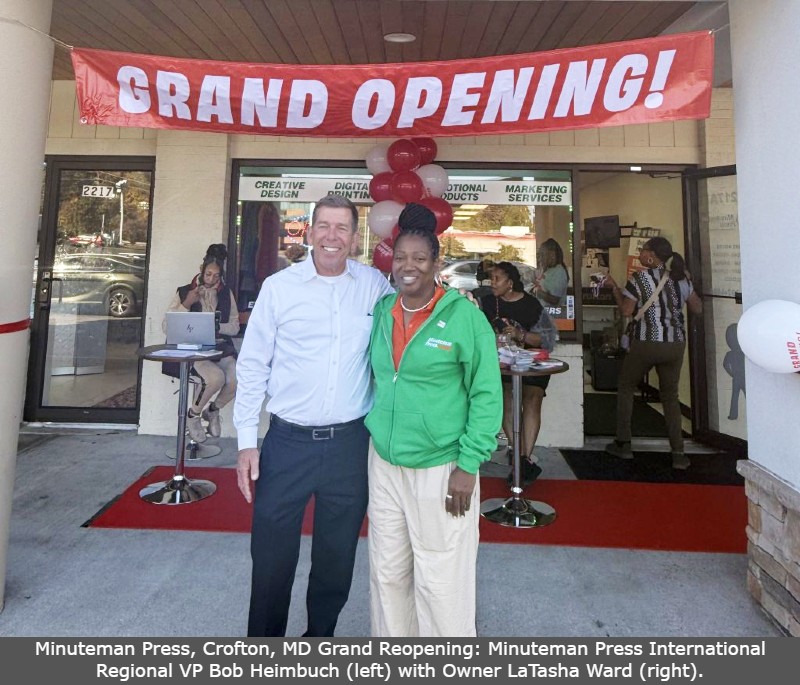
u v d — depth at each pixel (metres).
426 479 1.64
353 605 2.33
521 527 3.09
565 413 4.67
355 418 1.85
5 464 2.21
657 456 4.42
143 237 5.04
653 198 5.97
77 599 2.33
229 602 2.33
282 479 1.81
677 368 4.16
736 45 2.43
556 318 4.80
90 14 3.65
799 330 1.89
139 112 2.69
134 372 5.04
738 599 2.38
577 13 3.51
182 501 3.37
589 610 2.31
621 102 2.56
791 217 2.08
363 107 2.72
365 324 1.86
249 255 5.00
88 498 3.41
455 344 1.61
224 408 4.83
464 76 2.63
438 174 3.95
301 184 4.98
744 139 2.39
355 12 3.55
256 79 2.66
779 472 2.20
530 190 4.84
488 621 2.22
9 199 2.15
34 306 5.01
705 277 4.77
